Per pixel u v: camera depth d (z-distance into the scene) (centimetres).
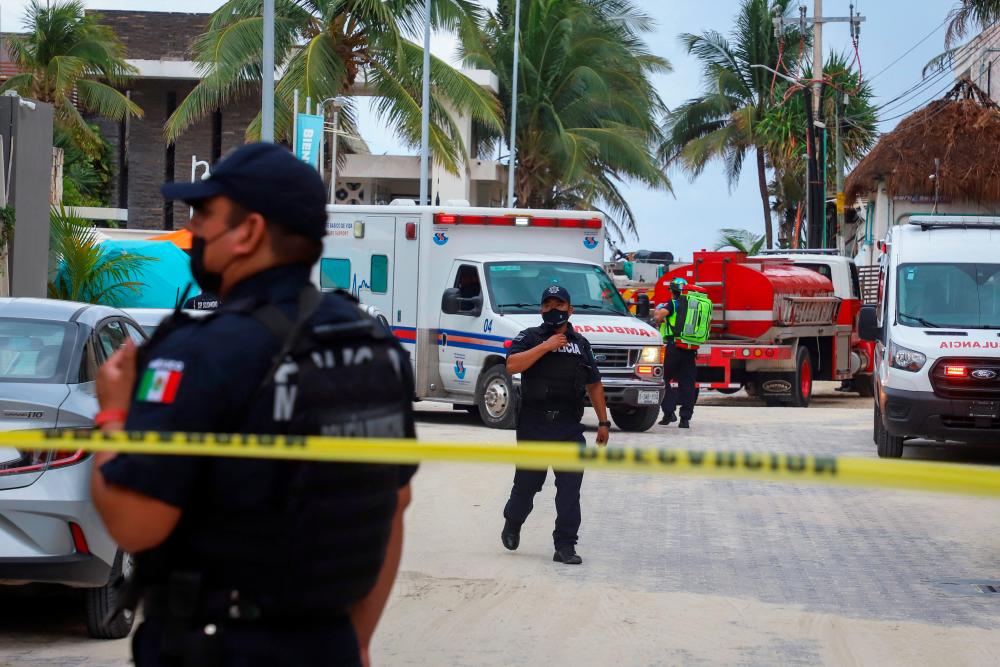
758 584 1577
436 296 3456
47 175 3422
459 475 2478
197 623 480
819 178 7281
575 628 1330
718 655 1234
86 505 1204
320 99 5669
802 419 3788
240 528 474
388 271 3509
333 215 3606
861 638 1312
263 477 470
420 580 1551
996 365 2638
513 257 3403
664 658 1220
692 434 3303
